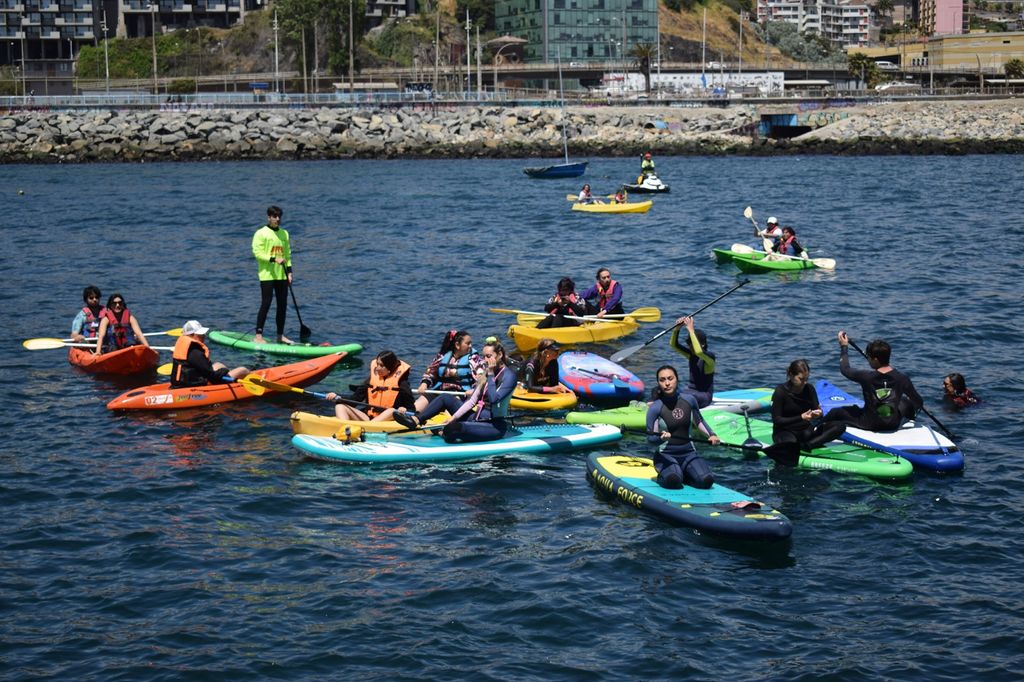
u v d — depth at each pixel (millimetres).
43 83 142125
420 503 12750
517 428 15133
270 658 9312
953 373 16797
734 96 112875
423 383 15297
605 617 10000
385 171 75250
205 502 12750
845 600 10328
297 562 11133
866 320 22562
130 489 13141
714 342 20812
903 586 10586
